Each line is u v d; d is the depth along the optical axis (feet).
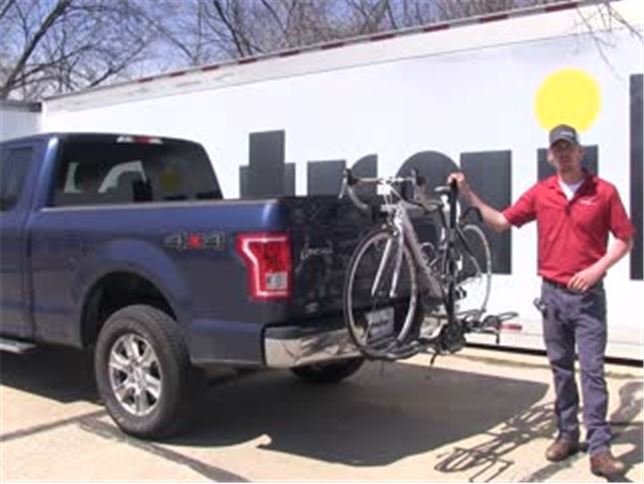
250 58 29.50
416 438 17.76
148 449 17.26
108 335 17.97
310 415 19.44
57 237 19.34
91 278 18.60
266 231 15.65
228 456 16.83
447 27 25.27
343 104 27.40
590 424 15.38
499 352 25.05
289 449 17.19
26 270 20.27
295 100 28.45
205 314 16.55
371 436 17.94
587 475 15.44
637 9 22.27
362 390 21.47
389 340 16.88
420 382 22.07
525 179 24.09
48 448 17.43
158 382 17.34
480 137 24.81
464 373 22.86
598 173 22.94
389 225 16.61
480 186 24.82
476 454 16.72
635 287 22.39
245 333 15.93
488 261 20.29
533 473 15.65
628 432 17.75
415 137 25.98
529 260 24.07
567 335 15.97
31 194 20.38
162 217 17.29
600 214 15.29
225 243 16.14
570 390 16.17
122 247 17.87
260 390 21.58
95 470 16.14
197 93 31.12
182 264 16.87
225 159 30.40
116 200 21.35
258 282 15.71
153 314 17.30
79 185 20.72
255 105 29.50
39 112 37.86
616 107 22.63
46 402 20.86
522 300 24.25
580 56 23.12
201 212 16.65
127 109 33.47
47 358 25.68
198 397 17.40
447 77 25.32
